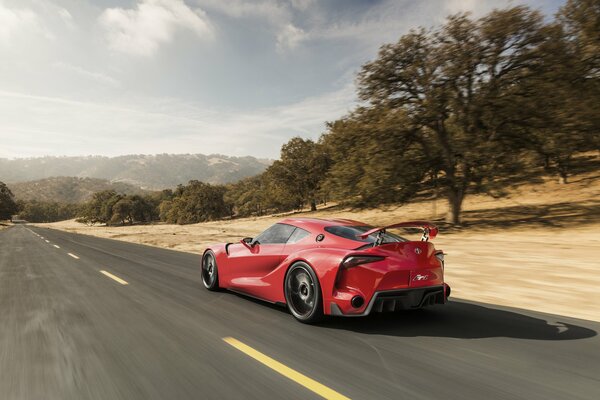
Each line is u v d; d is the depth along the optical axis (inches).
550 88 1001.5
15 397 112.2
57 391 115.6
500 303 237.8
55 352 148.7
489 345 153.3
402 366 132.2
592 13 1113.4
